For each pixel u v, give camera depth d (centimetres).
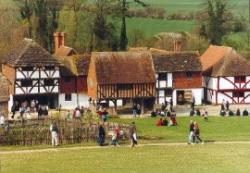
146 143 15212
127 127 15800
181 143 15225
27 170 12175
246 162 12925
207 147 14538
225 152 13900
